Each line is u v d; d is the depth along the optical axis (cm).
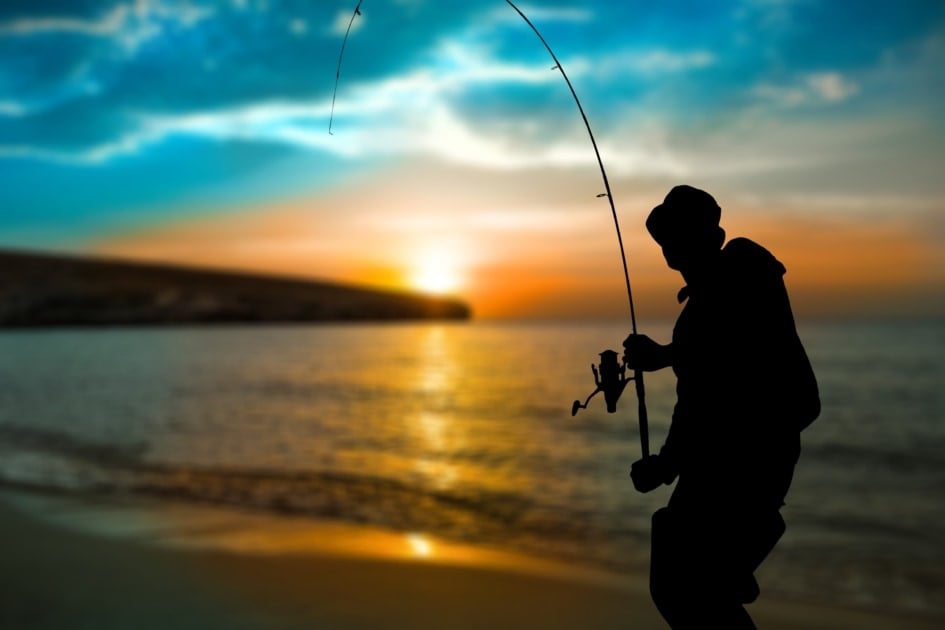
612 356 238
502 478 1571
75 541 795
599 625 584
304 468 1702
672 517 219
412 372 5675
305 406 3300
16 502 1015
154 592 632
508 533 1081
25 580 654
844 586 843
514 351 9212
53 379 4834
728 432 207
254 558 759
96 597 614
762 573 905
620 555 955
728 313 209
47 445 2112
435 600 637
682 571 214
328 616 586
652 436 2348
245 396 3766
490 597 650
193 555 759
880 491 1477
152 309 18875
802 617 656
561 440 2239
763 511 208
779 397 204
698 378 213
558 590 671
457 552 821
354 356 7969
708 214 227
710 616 211
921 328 16588
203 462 1792
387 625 570
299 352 8656
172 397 3719
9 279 17338
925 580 857
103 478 1550
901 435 2320
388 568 734
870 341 9744
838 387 3928
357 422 2716
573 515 1198
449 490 1430
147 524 912
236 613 584
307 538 870
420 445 2120
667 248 232
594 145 270
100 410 3109
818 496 1424
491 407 3256
